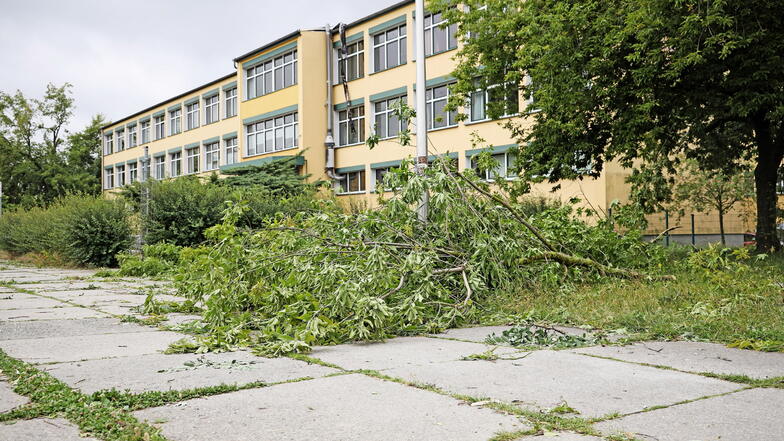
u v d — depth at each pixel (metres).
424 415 3.18
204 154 45.38
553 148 16.56
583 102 14.90
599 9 14.84
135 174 56.31
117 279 14.59
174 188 20.44
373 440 2.79
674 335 5.69
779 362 4.57
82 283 13.45
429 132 29.08
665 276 9.34
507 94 18.89
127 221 20.33
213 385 3.86
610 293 7.95
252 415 3.18
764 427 2.98
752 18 12.77
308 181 33.16
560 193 24.77
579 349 5.12
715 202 25.50
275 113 35.62
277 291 6.43
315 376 4.12
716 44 13.05
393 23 30.38
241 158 38.72
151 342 5.61
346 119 33.53
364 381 3.96
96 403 3.37
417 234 8.16
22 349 5.21
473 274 7.24
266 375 4.16
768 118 13.27
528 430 2.92
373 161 31.61
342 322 5.68
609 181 23.61
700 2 12.14
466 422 3.05
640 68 13.34
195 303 8.24
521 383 3.90
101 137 62.88
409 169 8.69
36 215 25.16
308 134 33.44
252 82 38.12
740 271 9.26
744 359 4.69
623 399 3.51
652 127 14.50
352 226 7.79
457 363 4.56
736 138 19.91
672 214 26.95
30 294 10.74
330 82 33.44
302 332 5.32
